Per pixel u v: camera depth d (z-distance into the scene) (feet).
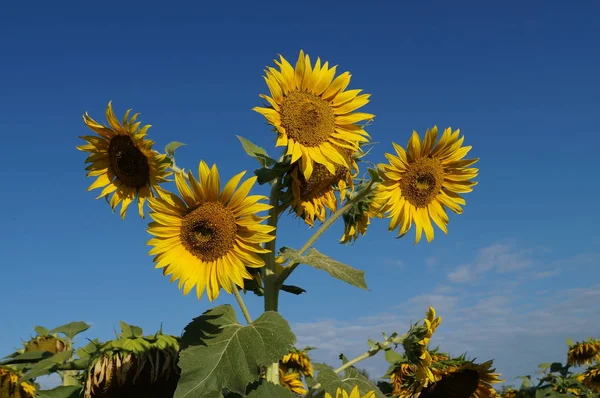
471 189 2.91
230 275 2.16
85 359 2.26
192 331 2.07
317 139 2.43
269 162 2.47
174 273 2.14
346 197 2.84
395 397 2.90
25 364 2.94
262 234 2.17
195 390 1.93
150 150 2.47
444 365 2.93
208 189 2.15
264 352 1.98
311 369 4.44
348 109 2.52
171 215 2.17
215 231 2.16
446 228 2.91
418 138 2.81
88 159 2.62
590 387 5.75
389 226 2.82
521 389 5.80
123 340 2.14
